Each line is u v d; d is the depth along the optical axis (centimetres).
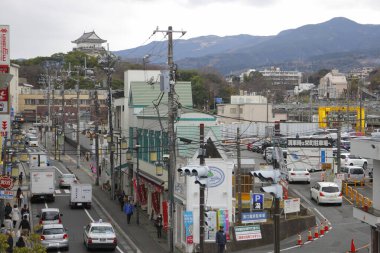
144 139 4928
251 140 9394
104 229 3453
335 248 3341
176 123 3888
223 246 3127
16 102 15350
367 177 6084
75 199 5062
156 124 4456
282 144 6072
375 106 13562
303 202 4875
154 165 4478
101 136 7619
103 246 3372
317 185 4912
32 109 16088
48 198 5441
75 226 4284
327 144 6456
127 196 5094
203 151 2594
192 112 4094
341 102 16012
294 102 18550
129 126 5744
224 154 3578
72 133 11138
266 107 11206
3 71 3866
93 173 7250
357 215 2719
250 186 4322
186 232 3362
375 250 2638
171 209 3422
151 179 4450
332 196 4712
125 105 6138
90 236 3378
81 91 15162
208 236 3394
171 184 3412
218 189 3512
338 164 5206
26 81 18300
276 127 3591
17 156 6700
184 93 5319
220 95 16938
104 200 5612
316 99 19450
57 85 15712
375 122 11788
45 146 10425
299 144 6419
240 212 3619
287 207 3916
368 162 6438
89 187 5097
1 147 5381
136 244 3691
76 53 17275
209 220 3381
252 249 3444
